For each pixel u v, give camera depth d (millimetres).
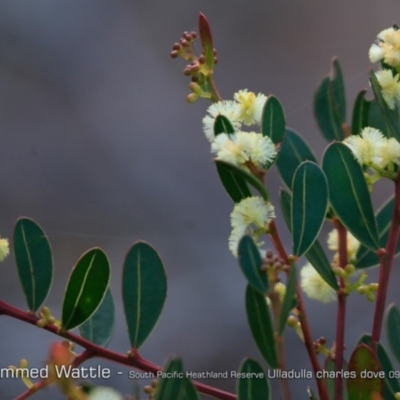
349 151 802
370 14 2123
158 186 2006
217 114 800
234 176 795
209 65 809
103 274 798
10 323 1320
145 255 796
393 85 800
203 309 1655
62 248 1881
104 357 794
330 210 827
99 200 1999
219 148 778
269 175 1668
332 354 805
